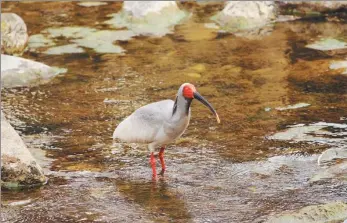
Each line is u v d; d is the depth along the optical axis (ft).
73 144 42.57
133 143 42.01
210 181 37.32
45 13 70.23
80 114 47.21
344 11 66.03
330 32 61.62
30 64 54.95
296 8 66.69
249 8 65.51
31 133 44.37
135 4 67.72
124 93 50.80
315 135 42.45
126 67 56.03
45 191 36.68
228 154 40.52
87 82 53.26
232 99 48.67
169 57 57.82
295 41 60.08
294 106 46.93
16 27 60.34
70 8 71.82
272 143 41.65
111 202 35.35
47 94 51.21
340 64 53.88
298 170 38.17
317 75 52.16
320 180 36.86
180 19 67.10
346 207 33.24
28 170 37.14
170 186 36.94
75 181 37.81
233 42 60.80
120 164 39.86
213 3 71.56
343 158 39.34
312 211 32.81
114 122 45.65
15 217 33.96
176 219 33.24
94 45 61.36
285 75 52.60
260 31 63.26
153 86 51.90
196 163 39.58
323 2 65.82
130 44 61.41
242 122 44.83
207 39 61.82
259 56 57.00
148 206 34.73
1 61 54.95
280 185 36.50
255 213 33.53
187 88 36.58
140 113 38.34
